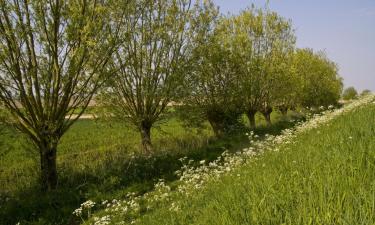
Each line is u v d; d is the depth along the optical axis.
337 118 12.90
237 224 3.60
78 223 10.90
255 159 9.58
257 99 28.39
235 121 25.59
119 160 16.64
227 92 23.67
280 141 11.59
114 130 35.06
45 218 11.29
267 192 4.14
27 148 13.90
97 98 18.17
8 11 11.88
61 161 18.30
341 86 60.91
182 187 9.21
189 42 20.19
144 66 18.69
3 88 12.39
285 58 29.91
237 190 4.98
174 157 16.92
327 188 3.50
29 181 14.56
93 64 15.01
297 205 3.48
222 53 22.70
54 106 13.41
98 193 12.86
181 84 19.31
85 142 28.95
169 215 6.57
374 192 3.05
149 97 18.89
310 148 6.75
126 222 9.07
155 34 18.31
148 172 15.20
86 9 13.27
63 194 12.84
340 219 2.83
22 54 12.66
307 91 43.06
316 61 47.72
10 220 11.35
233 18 27.19
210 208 4.75
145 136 19.67
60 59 13.16
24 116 13.32
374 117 8.12
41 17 12.23
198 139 21.98
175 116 21.72
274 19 27.39
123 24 15.83
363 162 4.34
